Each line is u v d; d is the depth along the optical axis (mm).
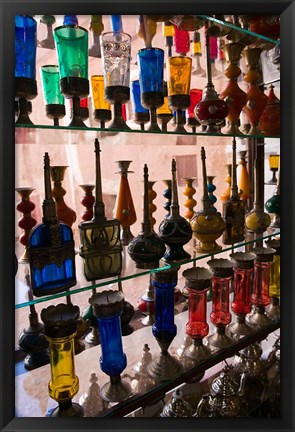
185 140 872
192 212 1012
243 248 1128
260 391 915
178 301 1029
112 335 690
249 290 937
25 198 700
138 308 964
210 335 921
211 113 778
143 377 769
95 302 673
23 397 679
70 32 604
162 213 1081
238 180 1088
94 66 897
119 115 680
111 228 666
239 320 953
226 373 861
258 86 1021
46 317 618
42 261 579
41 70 679
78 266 707
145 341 898
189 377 801
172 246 771
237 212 907
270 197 1115
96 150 654
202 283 797
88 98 815
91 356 838
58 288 599
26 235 706
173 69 757
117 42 659
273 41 912
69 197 911
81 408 672
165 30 927
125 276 696
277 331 1058
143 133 705
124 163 815
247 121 1062
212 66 1061
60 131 622
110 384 717
